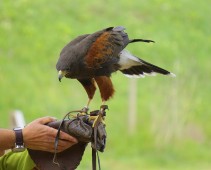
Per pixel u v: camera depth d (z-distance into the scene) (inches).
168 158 677.3
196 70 776.3
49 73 778.2
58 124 158.7
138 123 727.7
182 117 733.3
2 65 764.0
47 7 861.2
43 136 156.3
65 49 218.8
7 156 170.6
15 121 416.5
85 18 868.0
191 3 926.4
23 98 725.3
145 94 749.9
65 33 823.7
